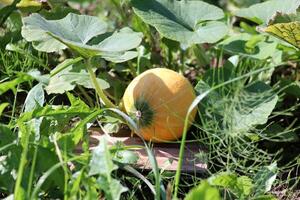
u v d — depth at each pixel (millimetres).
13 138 2215
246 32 2994
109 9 3377
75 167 2184
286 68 3002
